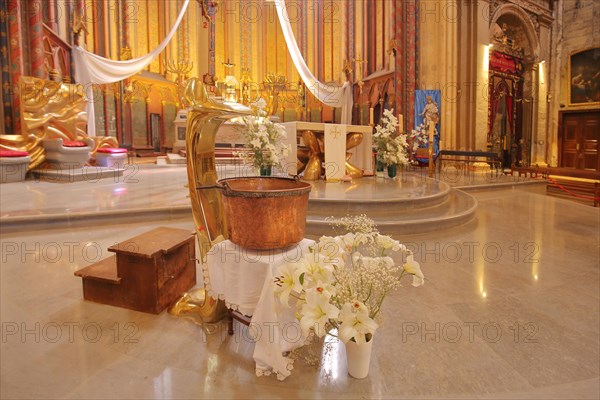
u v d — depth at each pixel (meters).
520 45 16.75
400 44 12.60
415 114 12.44
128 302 2.76
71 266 3.58
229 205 2.20
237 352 2.26
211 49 15.62
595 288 3.39
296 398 1.87
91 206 5.34
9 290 3.05
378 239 2.22
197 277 3.43
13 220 4.55
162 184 7.84
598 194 9.73
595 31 16.22
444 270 3.79
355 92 15.76
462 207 6.18
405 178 8.69
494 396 1.91
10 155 7.69
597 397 1.92
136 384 1.95
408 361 2.21
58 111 8.80
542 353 2.33
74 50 10.31
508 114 16.52
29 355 2.19
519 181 10.74
